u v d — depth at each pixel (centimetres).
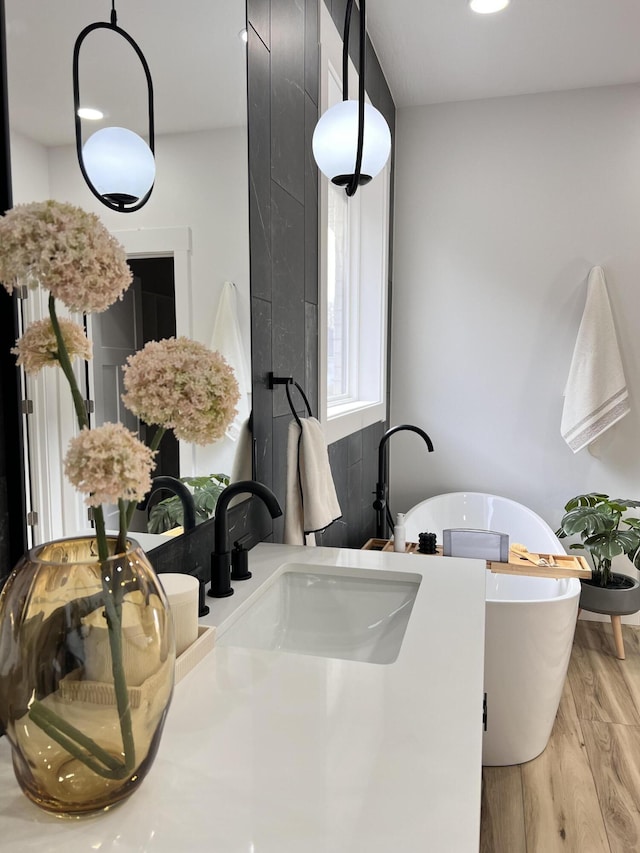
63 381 82
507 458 341
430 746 71
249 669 90
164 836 58
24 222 53
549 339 329
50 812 60
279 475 172
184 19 113
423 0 233
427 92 319
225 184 130
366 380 321
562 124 319
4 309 73
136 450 56
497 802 192
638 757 215
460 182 334
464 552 243
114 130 93
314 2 192
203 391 63
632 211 314
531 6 237
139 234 100
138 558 65
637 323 317
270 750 71
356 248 313
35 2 77
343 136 134
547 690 207
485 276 335
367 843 57
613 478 328
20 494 76
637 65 289
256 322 151
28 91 76
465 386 343
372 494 304
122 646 60
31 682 58
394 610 132
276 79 161
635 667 280
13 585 60
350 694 83
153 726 63
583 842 176
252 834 58
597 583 300
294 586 140
